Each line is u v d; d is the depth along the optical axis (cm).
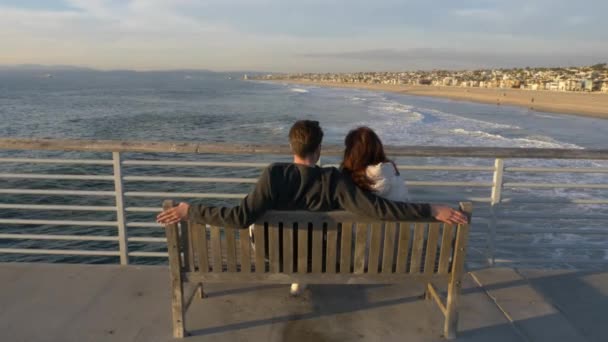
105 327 281
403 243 251
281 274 258
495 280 353
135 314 296
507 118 5328
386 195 255
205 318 292
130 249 1162
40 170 1984
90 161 349
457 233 248
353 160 254
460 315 302
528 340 275
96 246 1152
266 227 251
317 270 257
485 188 1434
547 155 330
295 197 241
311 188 239
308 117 4800
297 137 241
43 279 341
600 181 1661
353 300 314
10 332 276
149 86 16062
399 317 295
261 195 234
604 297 329
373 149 253
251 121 4325
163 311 300
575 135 3775
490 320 296
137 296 319
